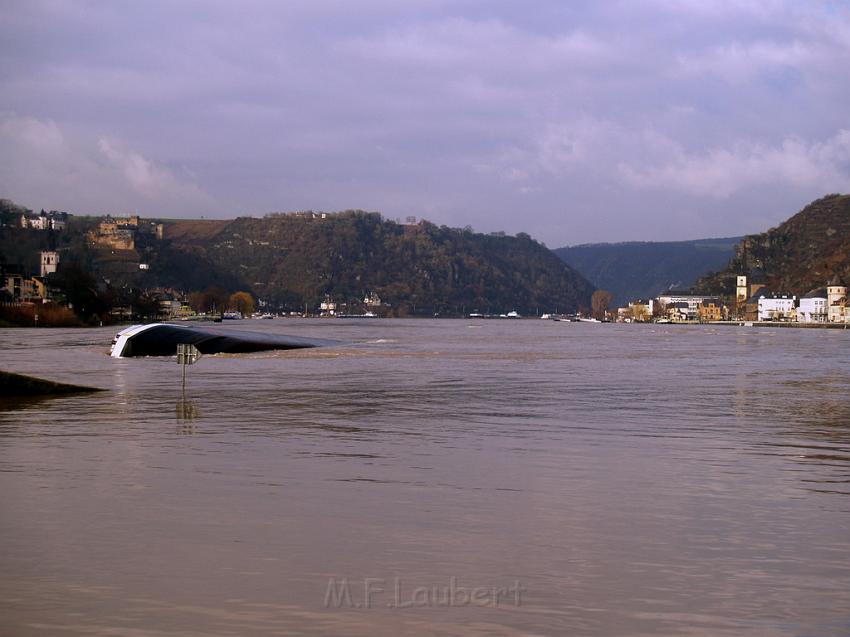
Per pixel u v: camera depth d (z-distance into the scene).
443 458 21.88
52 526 14.73
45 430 26.88
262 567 12.70
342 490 17.78
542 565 12.88
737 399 38.56
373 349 92.56
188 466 20.44
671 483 18.69
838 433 27.03
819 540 14.23
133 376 51.19
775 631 10.55
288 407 34.16
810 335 184.38
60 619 10.74
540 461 21.50
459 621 10.80
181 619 10.78
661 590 11.88
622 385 46.12
